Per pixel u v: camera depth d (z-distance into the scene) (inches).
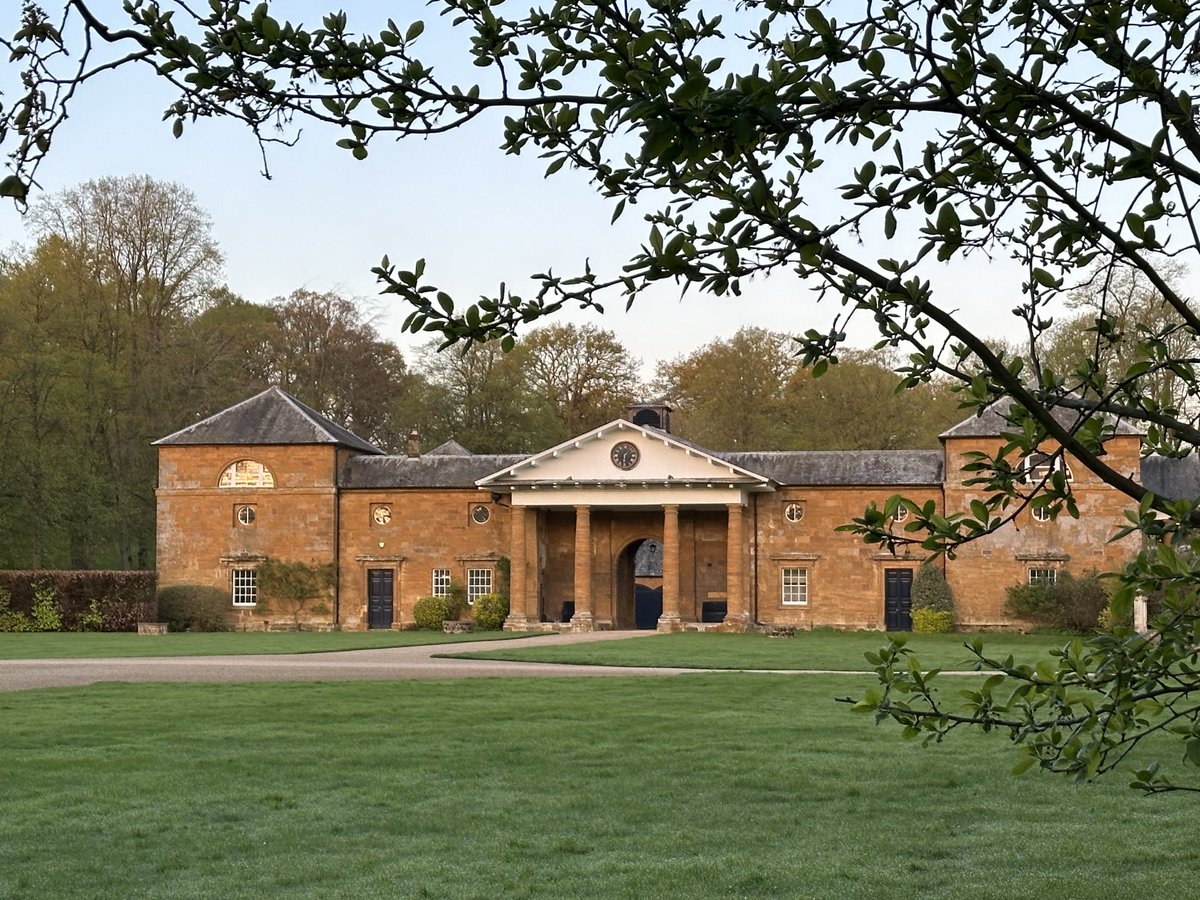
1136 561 186.2
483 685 961.5
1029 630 1863.9
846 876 434.6
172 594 2044.8
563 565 2117.4
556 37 206.2
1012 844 473.7
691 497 1940.2
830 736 698.8
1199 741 195.9
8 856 467.5
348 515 2103.8
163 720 764.6
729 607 1931.6
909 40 199.6
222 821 518.6
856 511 1968.5
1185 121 196.5
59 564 2610.7
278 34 197.9
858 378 2765.7
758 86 185.5
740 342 3078.2
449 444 2437.3
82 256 2472.9
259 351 3011.8
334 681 1003.3
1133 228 205.8
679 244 204.7
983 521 205.9
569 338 3120.1
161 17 195.3
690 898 412.2
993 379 214.4
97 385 2359.7
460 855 466.9
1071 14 202.1
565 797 554.6
